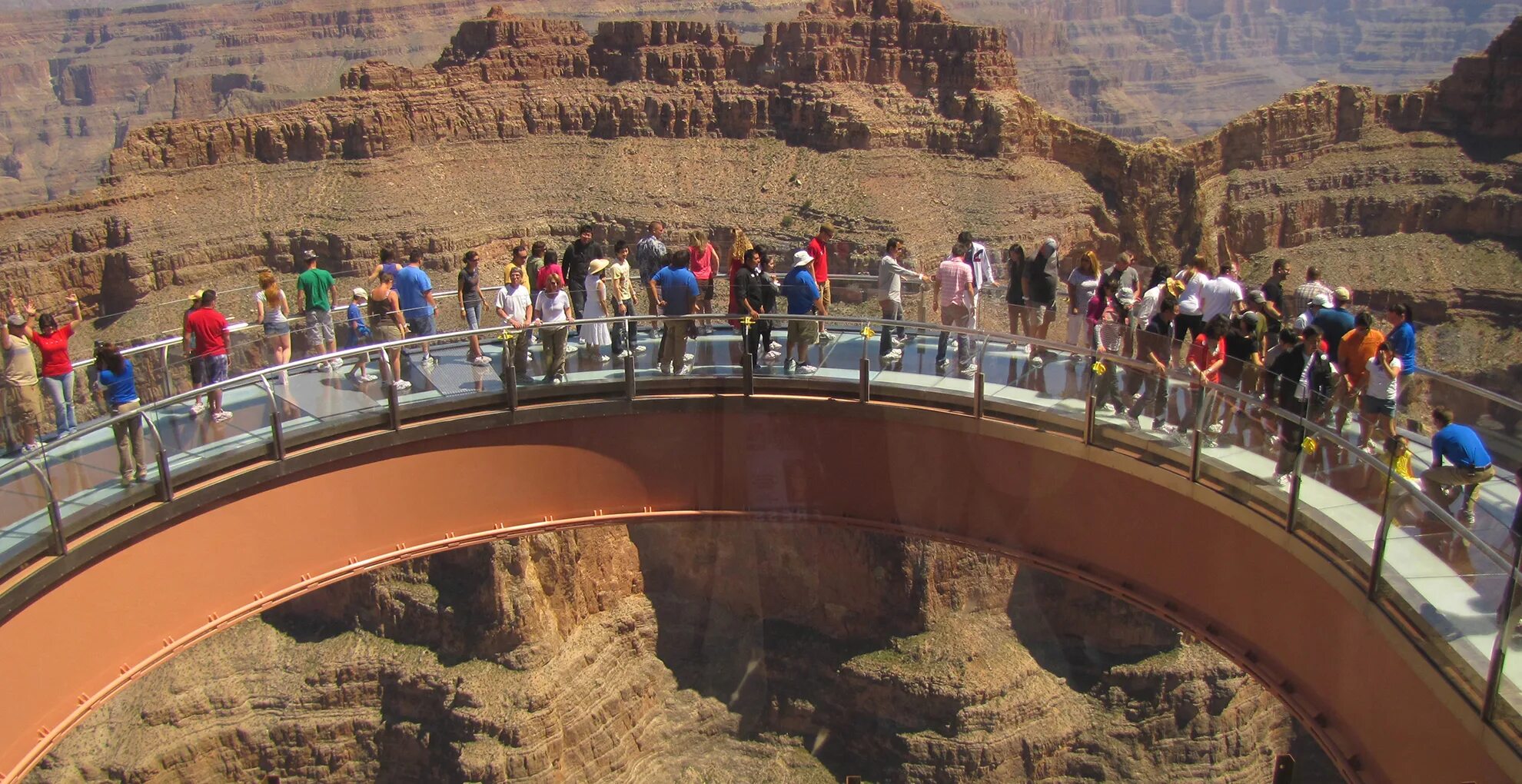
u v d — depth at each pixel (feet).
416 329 67.36
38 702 47.42
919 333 57.77
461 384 59.16
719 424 59.93
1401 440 43.32
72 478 48.93
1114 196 250.37
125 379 56.18
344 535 57.21
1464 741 35.60
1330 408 46.44
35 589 46.78
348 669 132.98
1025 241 244.22
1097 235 249.96
